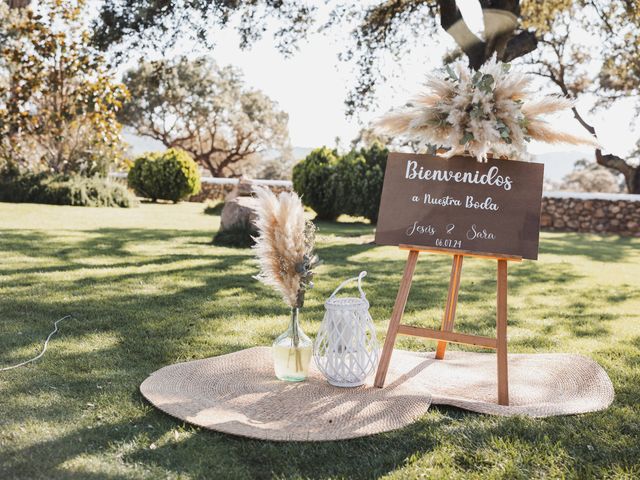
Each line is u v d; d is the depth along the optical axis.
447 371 3.44
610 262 7.93
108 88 13.60
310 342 3.18
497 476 2.16
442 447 2.38
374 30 11.16
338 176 12.46
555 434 2.52
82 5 12.92
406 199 3.30
